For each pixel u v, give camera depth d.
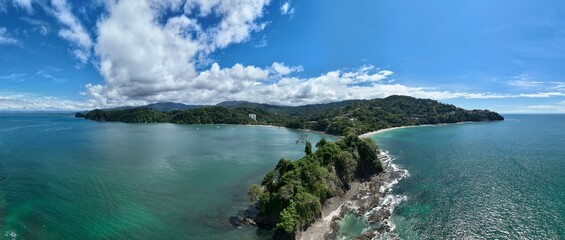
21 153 144.75
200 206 79.31
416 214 72.94
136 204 79.50
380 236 62.59
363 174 111.00
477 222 67.62
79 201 80.06
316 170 79.94
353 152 111.31
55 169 112.88
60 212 72.44
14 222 65.69
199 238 62.78
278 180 76.31
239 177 108.88
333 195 84.25
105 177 103.94
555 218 68.38
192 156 150.62
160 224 68.44
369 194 87.62
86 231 63.94
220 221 70.62
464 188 91.31
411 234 63.25
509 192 86.38
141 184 97.00
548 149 163.88
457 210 74.38
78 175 105.06
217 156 152.12
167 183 99.06
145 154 153.00
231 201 83.31
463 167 119.81
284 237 62.34
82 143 187.25
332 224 68.06
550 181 96.69
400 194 87.88
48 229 63.69
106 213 73.19
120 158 140.00
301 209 66.50
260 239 62.94
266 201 70.50
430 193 87.81
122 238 61.66
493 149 165.38
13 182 94.12
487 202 78.94
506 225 65.81
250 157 150.88
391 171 115.38
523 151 157.75
